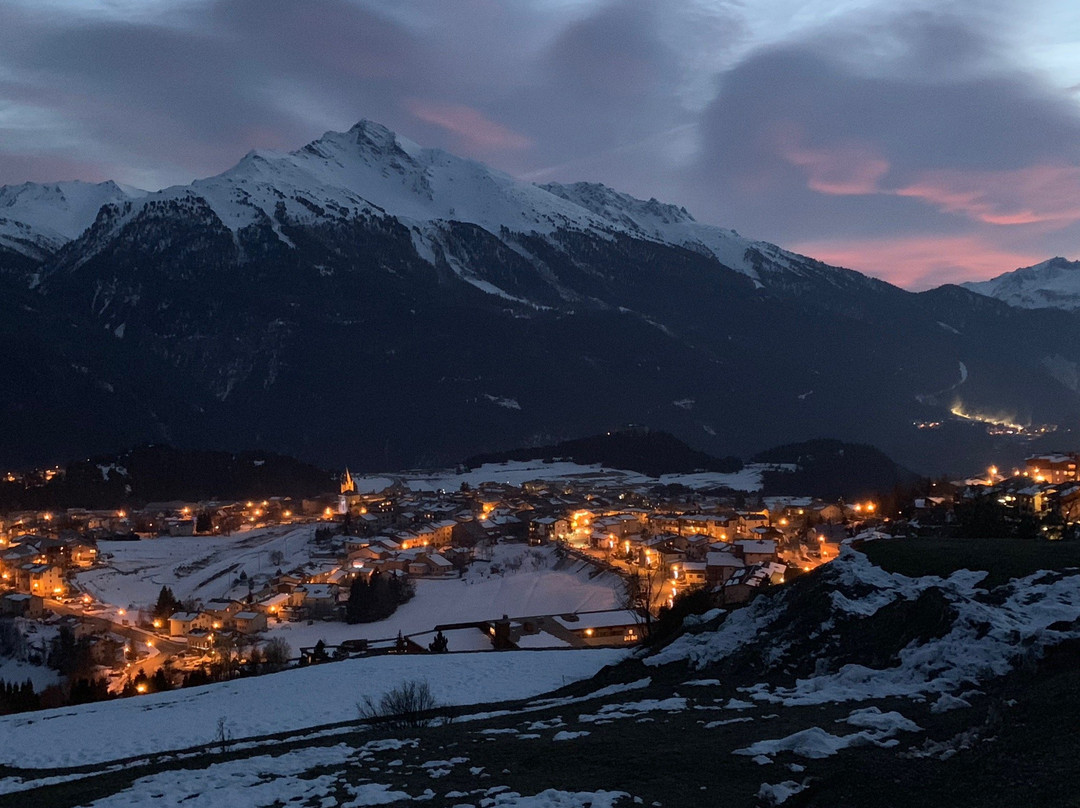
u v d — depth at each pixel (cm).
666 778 2091
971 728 2181
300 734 3588
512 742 2647
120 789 2555
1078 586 3078
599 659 5175
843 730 2322
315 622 11744
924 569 3678
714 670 3512
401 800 2095
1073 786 1716
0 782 3170
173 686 7331
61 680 9575
